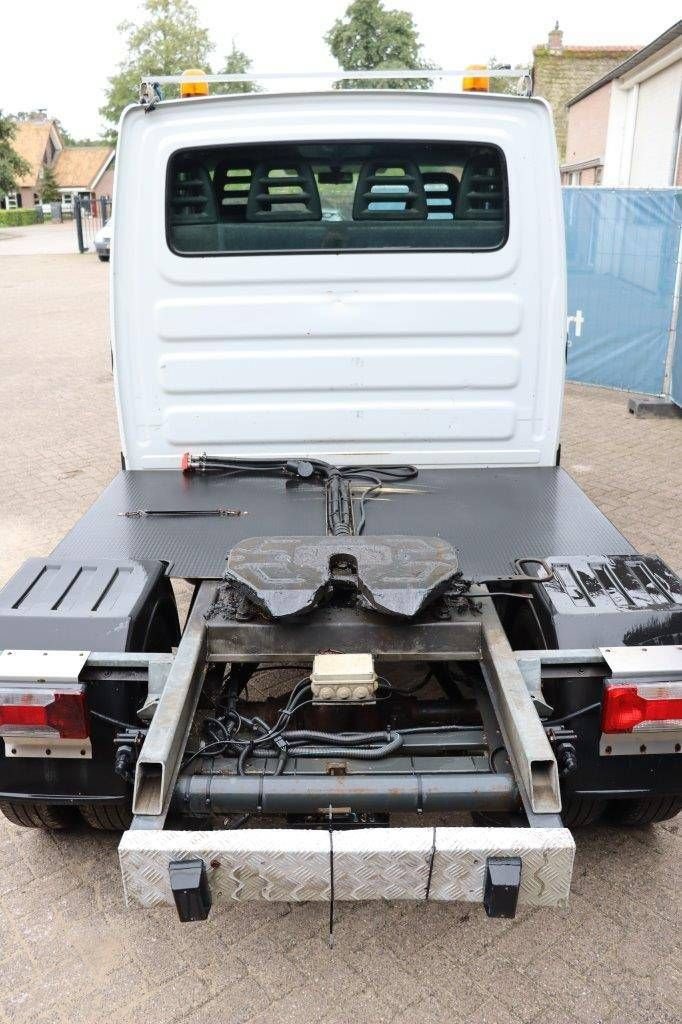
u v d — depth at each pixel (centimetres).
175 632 321
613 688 245
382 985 268
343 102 357
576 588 280
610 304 975
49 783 269
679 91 1769
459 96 356
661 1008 259
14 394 1080
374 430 396
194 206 371
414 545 282
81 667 250
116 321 380
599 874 311
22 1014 260
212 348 385
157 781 227
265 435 396
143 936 288
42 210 6869
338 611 268
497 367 390
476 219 376
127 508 352
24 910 298
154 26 5819
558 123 3002
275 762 259
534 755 221
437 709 291
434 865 211
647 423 890
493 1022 254
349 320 382
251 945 283
